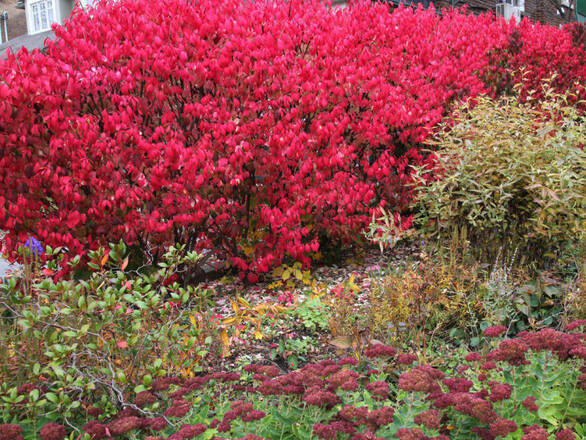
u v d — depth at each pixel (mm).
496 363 2648
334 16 5426
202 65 4430
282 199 5027
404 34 5777
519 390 2396
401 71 5785
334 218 5293
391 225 5086
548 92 5762
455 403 2297
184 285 5227
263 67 4605
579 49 8547
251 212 5289
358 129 5367
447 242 4816
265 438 2295
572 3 18906
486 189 4246
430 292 3773
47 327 2670
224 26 4570
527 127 4625
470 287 3920
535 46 7867
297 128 4871
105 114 4160
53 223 4262
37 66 4031
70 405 2408
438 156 4777
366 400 2598
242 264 5125
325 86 4945
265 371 2670
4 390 2393
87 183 4293
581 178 4207
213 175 4633
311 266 5879
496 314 3631
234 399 2900
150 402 2578
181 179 4426
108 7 4473
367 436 2047
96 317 2871
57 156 4145
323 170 5152
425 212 5168
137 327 2779
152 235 4723
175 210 4594
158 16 4504
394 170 6055
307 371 2467
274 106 4777
